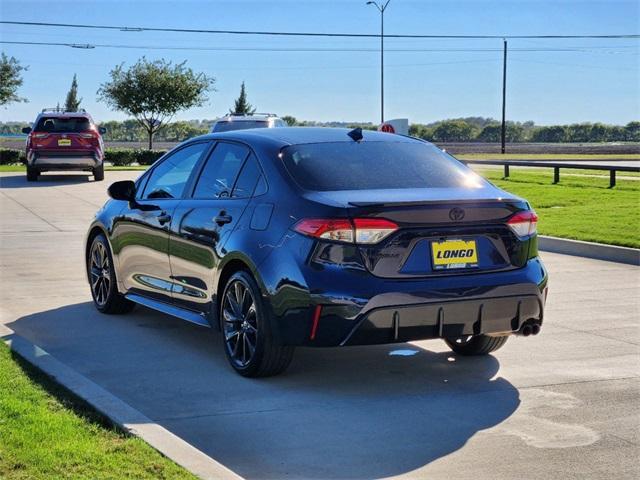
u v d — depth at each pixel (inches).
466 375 240.1
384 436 191.0
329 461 176.6
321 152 239.5
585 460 176.7
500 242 222.1
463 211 216.1
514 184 986.7
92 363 251.4
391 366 249.0
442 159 249.3
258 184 236.1
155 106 2282.2
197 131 4379.9
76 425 184.1
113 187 289.7
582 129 5940.0
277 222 221.9
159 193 284.8
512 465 173.9
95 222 317.1
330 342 210.7
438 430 194.9
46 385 214.1
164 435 179.8
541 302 227.5
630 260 450.3
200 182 263.7
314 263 210.7
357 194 218.4
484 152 2817.4
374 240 209.2
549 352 265.1
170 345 273.0
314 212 213.6
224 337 242.5
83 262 442.9
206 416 204.2
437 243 214.4
